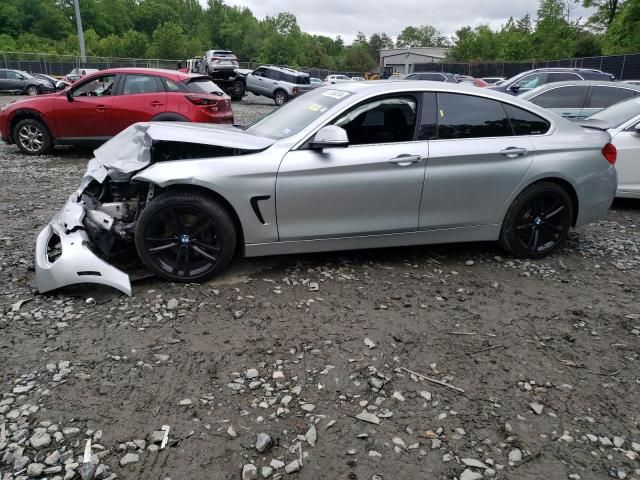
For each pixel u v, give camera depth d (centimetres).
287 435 251
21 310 357
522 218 468
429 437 254
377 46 14850
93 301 370
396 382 295
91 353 311
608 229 600
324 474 228
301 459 236
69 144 991
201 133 407
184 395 277
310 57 9338
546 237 483
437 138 433
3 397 270
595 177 475
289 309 372
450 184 432
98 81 964
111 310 360
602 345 343
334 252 482
